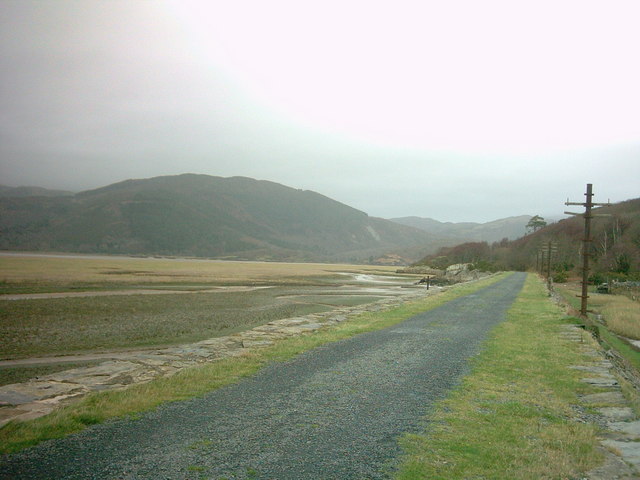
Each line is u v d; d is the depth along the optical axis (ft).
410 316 66.85
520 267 355.15
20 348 63.82
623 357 63.77
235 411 23.11
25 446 17.94
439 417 23.34
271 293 159.94
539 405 26.30
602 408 26.61
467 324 59.06
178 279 208.23
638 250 258.37
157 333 77.71
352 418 22.65
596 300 152.46
